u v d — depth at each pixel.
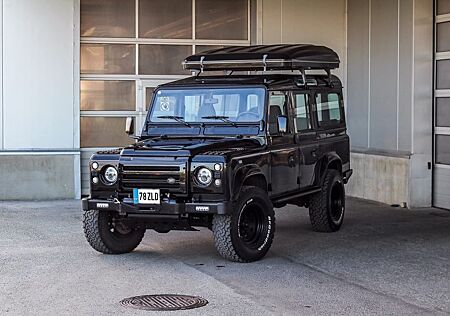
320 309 7.50
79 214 13.82
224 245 9.34
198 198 9.16
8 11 15.56
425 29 14.62
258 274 9.02
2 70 15.60
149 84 16.95
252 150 9.72
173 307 7.54
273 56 10.71
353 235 11.77
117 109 16.84
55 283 8.55
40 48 15.76
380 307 7.60
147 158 9.30
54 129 15.91
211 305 7.62
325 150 11.84
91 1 16.59
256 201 9.64
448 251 10.50
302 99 11.23
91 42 16.64
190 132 10.37
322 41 17.28
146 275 8.95
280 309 7.48
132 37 16.84
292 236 11.66
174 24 17.02
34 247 10.66
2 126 15.67
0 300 7.82
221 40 17.20
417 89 14.65
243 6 17.30
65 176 15.97
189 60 11.08
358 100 16.67
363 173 16.27
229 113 10.30
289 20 17.16
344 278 8.87
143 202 9.23
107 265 9.49
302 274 9.05
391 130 15.42
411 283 8.64
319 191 11.72
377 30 15.88
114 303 7.70
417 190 14.77
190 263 9.62
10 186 15.76
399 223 12.95
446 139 14.45
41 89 15.80
